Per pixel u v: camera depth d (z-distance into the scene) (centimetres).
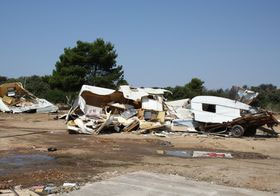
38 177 1005
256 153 1617
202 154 1537
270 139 2145
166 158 1395
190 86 5788
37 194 823
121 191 849
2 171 1098
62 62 5394
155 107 2533
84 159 1329
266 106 4519
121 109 2530
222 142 1889
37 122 2920
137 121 2367
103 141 1862
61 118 3212
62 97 5094
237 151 1664
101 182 929
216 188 901
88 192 838
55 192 838
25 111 3944
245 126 2269
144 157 1405
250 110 2308
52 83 5378
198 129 2380
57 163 1241
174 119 2447
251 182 992
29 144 1698
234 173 1104
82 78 5175
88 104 2639
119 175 1028
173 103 2747
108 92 2611
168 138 2044
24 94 4131
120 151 1548
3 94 4041
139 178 981
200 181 980
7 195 810
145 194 830
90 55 5241
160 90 2756
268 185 962
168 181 957
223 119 2298
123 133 2266
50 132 2242
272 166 1274
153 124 2344
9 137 1941
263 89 5447
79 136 2078
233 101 2342
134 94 2595
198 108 2359
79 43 5256
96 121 2280
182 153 1549
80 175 1040
